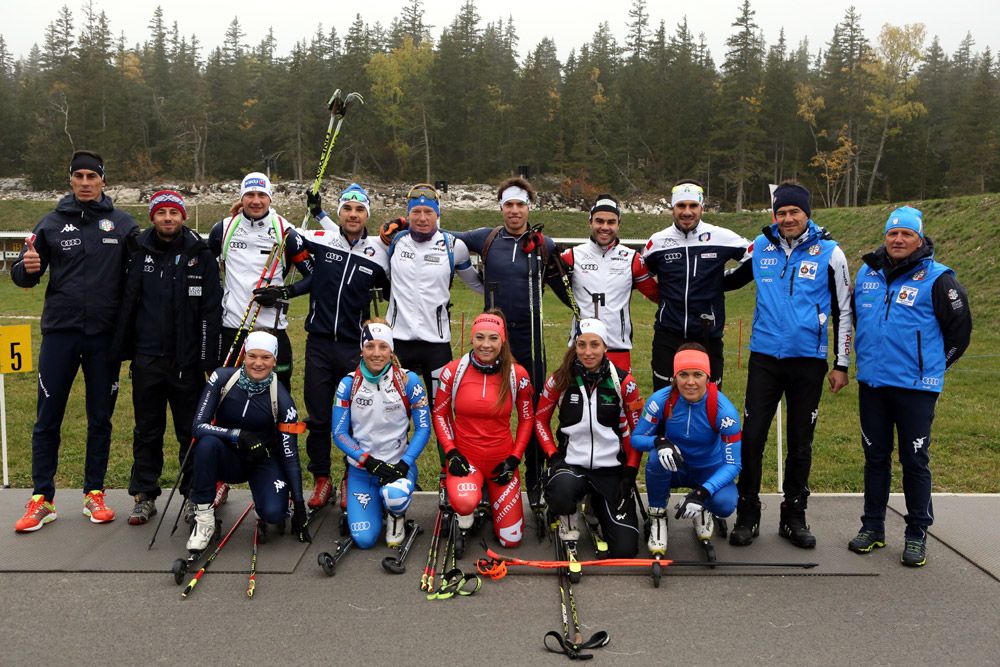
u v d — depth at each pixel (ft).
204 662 11.79
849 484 22.43
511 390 16.99
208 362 18.01
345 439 16.74
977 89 239.50
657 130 275.59
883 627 13.04
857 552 16.37
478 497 16.33
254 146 278.05
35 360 44.34
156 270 17.62
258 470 16.75
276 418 16.69
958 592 14.44
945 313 15.52
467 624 13.11
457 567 15.61
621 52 364.38
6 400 33.19
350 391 17.03
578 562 15.12
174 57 365.20
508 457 16.84
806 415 16.85
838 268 16.60
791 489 17.03
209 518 15.90
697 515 15.83
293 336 62.90
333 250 18.97
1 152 288.92
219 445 15.92
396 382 16.90
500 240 19.17
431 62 295.69
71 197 17.81
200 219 221.05
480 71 274.16
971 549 16.42
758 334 17.13
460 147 274.36
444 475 18.58
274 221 19.11
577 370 16.79
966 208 98.22
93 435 18.04
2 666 11.63
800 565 15.44
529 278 18.71
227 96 285.64
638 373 43.93
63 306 17.40
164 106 295.89
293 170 277.85
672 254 18.43
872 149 263.90
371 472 16.20
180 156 274.36
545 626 13.07
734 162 248.11
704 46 333.42
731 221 191.42
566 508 15.75
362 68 274.98
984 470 24.13
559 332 67.67
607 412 16.76
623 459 17.08
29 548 16.26
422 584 14.53
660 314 18.78
